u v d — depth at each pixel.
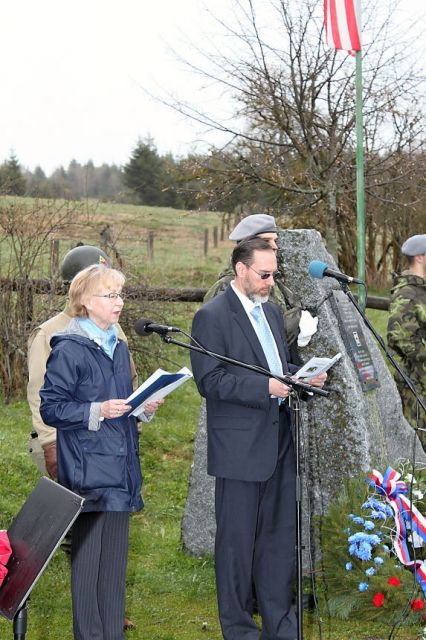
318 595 4.67
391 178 13.05
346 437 4.96
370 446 5.01
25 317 9.06
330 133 12.16
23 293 9.09
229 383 3.92
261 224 4.90
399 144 12.53
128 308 9.47
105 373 3.79
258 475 3.98
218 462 4.03
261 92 11.93
